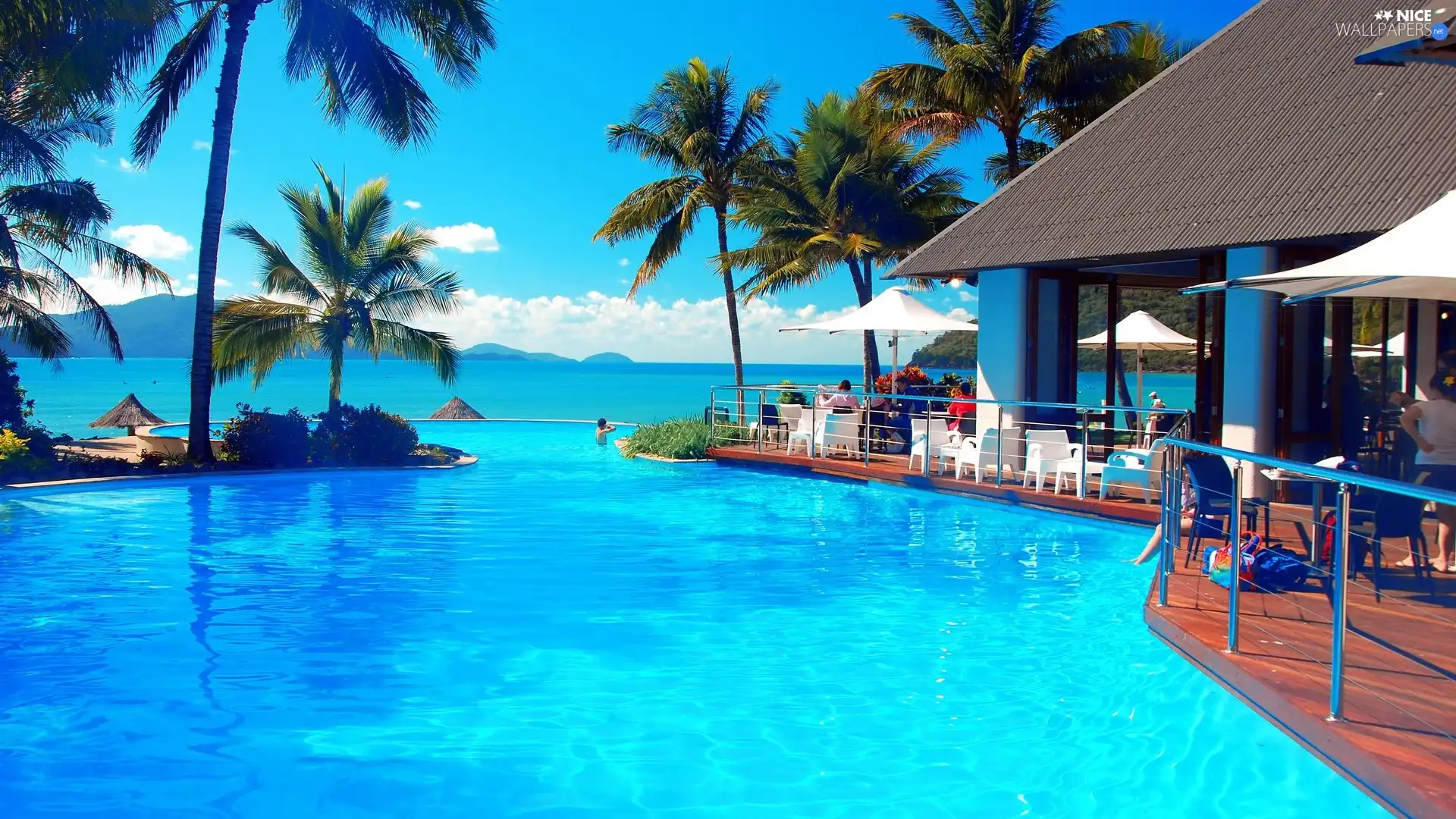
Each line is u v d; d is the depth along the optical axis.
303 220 22.31
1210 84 14.30
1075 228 13.92
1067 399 15.33
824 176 25.70
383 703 6.11
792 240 26.12
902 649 7.27
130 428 24.09
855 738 5.59
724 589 9.12
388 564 10.19
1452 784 3.79
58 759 5.21
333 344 22.16
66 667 6.73
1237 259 11.88
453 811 4.68
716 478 17.80
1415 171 10.58
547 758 5.30
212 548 10.98
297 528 12.40
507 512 13.78
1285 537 9.01
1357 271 5.55
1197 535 7.89
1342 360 11.66
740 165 27.42
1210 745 5.28
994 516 13.17
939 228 25.80
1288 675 5.12
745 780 5.04
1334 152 11.60
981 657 7.07
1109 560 10.39
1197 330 13.05
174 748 5.38
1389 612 6.33
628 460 21.48
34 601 8.51
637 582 9.42
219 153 17.53
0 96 18.03
